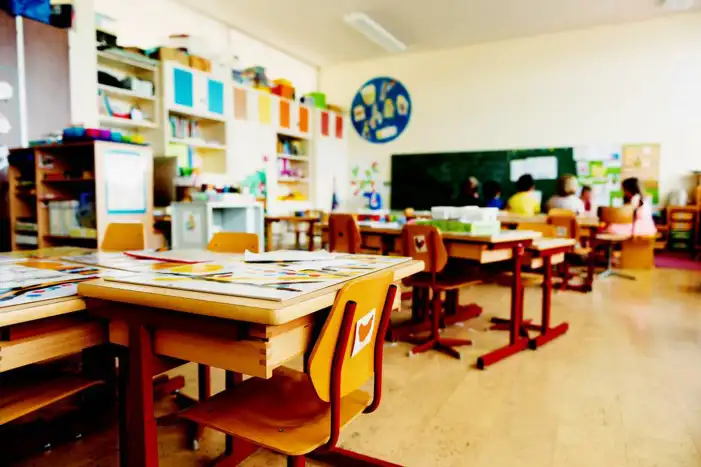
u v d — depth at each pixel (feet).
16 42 13.07
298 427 3.71
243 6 20.53
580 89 23.71
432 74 26.96
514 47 24.93
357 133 29.19
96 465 5.48
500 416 6.77
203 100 19.07
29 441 5.83
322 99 27.04
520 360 9.12
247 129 21.49
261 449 5.84
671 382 8.04
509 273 11.25
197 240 13.35
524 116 24.95
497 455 5.74
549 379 8.16
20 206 13.12
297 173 26.03
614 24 22.76
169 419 3.91
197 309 3.21
